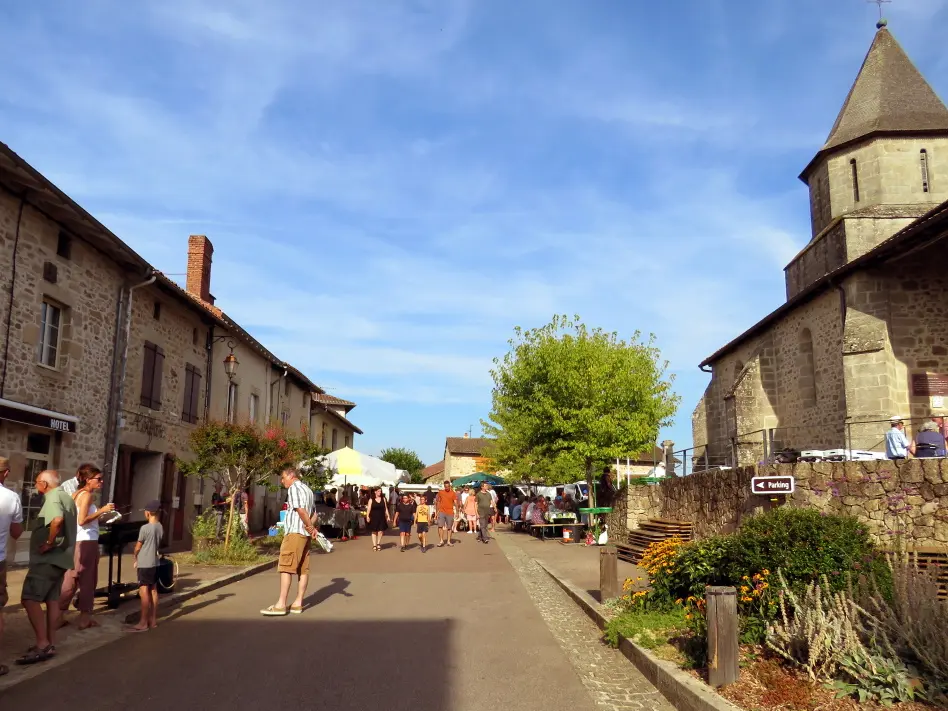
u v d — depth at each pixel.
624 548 16.81
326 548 11.90
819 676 5.76
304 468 19.72
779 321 20.84
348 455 24.05
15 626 8.02
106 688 5.94
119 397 15.50
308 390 34.06
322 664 6.86
